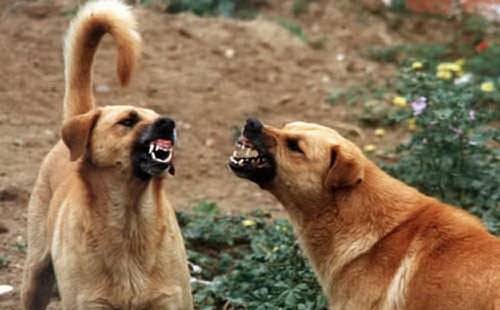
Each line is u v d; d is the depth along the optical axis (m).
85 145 16.03
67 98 17.94
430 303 14.61
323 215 15.63
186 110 28.70
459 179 22.19
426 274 14.75
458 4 36.88
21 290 18.36
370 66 32.50
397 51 33.47
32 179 23.73
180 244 16.55
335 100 29.70
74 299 16.05
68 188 16.83
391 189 15.57
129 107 16.27
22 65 29.92
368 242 15.27
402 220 15.30
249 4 35.94
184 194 24.42
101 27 17.64
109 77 29.91
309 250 15.94
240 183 25.20
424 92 22.86
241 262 19.84
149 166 15.72
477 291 14.23
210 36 32.81
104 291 15.94
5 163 24.52
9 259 20.56
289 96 29.94
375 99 29.61
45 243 17.55
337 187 15.48
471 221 15.19
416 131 26.86
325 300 18.20
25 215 22.36
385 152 26.16
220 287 19.08
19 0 33.47
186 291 16.52
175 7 35.03
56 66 30.08
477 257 14.49
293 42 33.22
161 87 29.75
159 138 15.80
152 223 16.00
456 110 22.22
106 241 15.88
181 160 26.03
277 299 18.47
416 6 36.88
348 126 28.09
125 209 15.84
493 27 36.06
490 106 28.53
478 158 22.48
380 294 15.10
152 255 16.02
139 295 15.98
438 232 14.99
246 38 32.97
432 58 33.16
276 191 15.93
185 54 31.73
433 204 15.43
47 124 26.98
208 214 22.83
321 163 15.54
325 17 35.72
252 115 28.78
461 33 35.53
